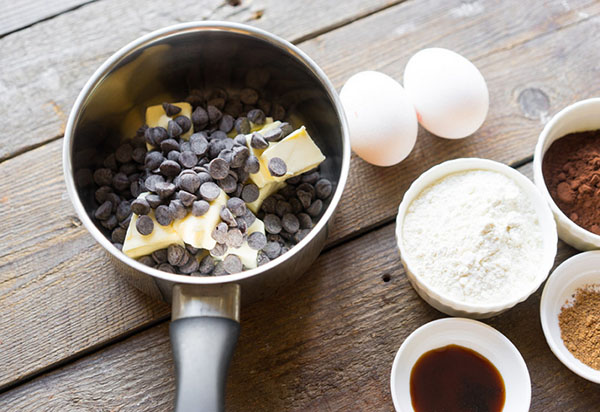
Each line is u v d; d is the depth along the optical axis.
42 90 0.46
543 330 0.41
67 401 0.41
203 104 0.44
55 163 0.45
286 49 0.40
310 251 0.38
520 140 0.46
